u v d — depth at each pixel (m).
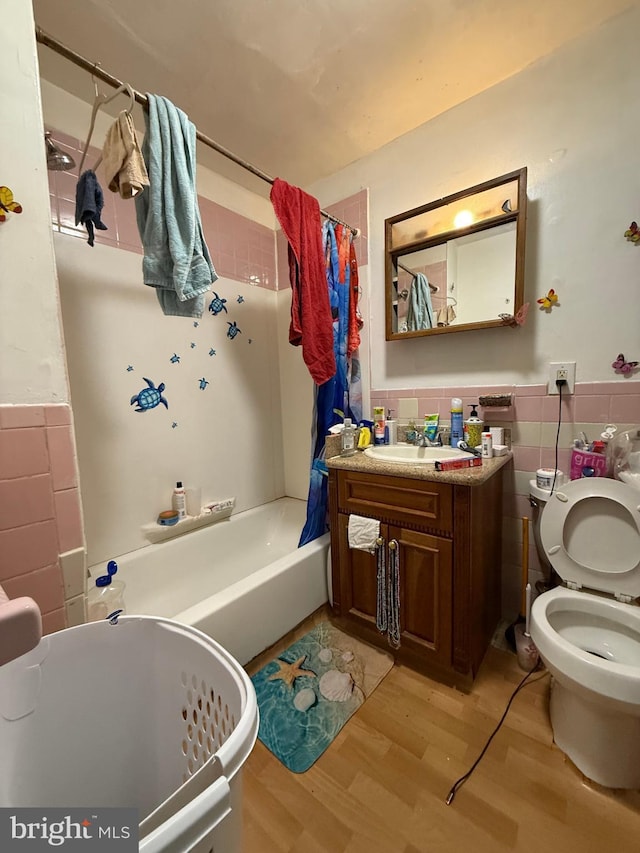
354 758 1.06
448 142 1.59
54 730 0.68
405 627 1.39
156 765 0.75
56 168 1.20
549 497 1.28
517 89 1.41
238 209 2.15
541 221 1.40
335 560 1.60
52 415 0.88
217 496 2.12
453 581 1.25
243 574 2.01
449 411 1.70
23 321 0.82
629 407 1.28
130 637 0.75
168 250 1.08
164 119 1.05
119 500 1.68
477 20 1.20
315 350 1.58
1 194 0.78
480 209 1.50
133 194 0.98
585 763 0.99
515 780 0.99
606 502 1.17
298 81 1.40
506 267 1.47
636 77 1.19
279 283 2.43
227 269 2.11
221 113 1.55
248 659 1.39
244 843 0.88
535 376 1.46
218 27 1.17
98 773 0.72
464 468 1.29
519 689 1.29
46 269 0.85
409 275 1.74
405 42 1.26
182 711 0.72
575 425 1.39
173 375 1.87
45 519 0.87
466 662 1.25
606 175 1.27
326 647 1.51
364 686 1.32
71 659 0.70
